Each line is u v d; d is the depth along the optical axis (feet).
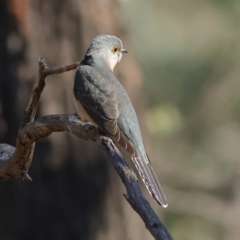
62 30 44.78
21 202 44.34
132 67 47.16
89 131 28.76
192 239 68.33
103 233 45.37
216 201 70.23
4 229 44.62
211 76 67.72
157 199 28.76
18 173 31.32
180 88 67.62
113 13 46.47
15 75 44.55
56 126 29.60
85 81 33.73
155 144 71.82
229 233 69.31
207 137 71.67
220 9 66.80
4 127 44.70
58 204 44.47
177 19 67.00
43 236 44.55
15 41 44.52
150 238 47.65
